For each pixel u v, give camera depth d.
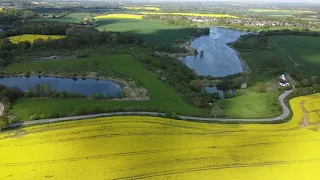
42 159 56.72
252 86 124.19
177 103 96.31
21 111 84.69
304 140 66.38
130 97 103.06
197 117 82.06
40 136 66.00
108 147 61.44
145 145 62.59
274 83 125.19
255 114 85.19
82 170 53.62
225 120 79.62
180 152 60.28
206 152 60.53
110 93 112.19
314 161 57.94
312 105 88.88
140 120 75.06
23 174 52.19
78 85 121.88
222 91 120.25
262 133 69.81
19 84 122.50
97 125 71.56
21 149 60.25
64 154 58.56
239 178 52.53
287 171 54.66
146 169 54.41
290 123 76.12
